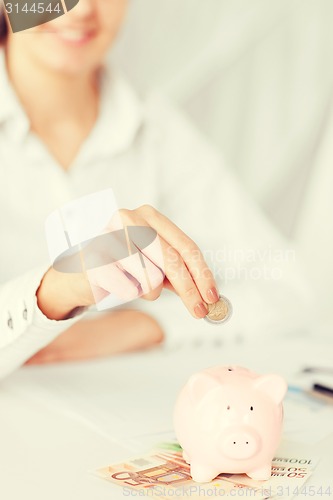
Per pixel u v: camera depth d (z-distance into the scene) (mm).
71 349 942
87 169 1315
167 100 1623
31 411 702
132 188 1352
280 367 861
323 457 563
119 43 1696
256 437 494
